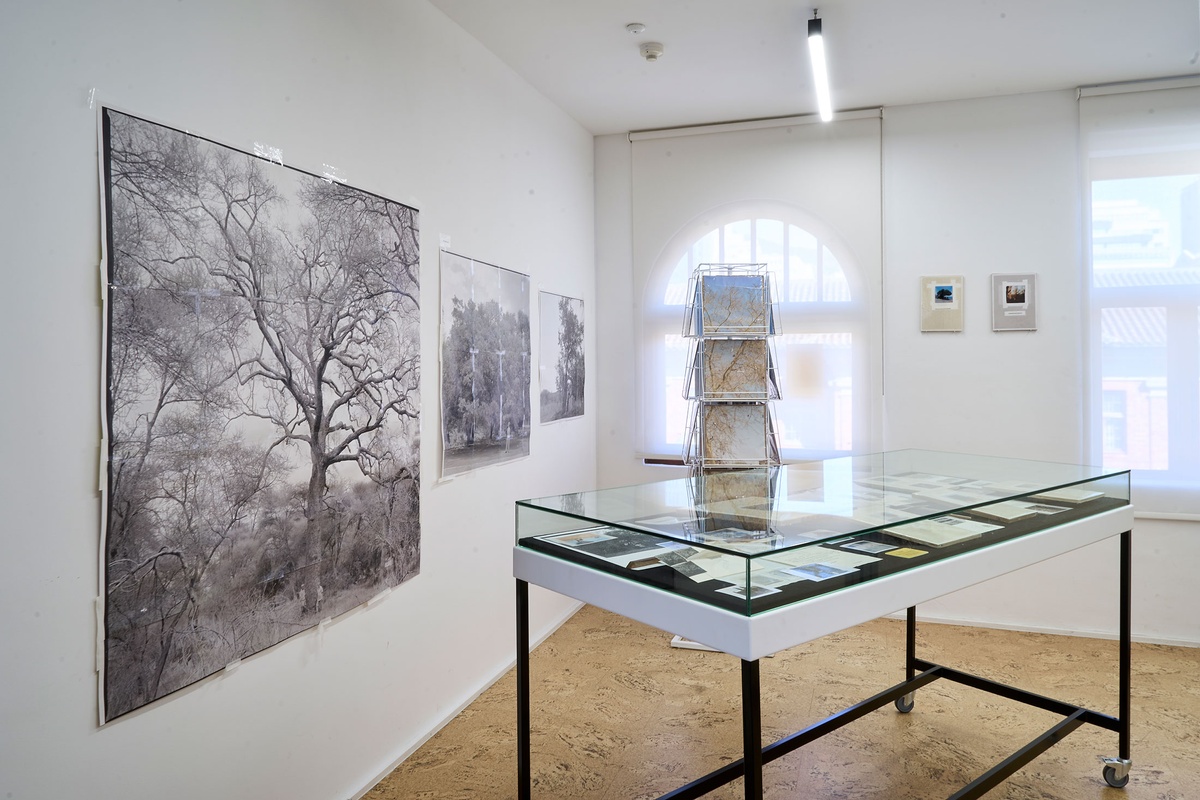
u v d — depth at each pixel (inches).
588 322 204.5
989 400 181.9
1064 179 176.2
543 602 174.1
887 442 188.7
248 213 86.0
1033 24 140.9
